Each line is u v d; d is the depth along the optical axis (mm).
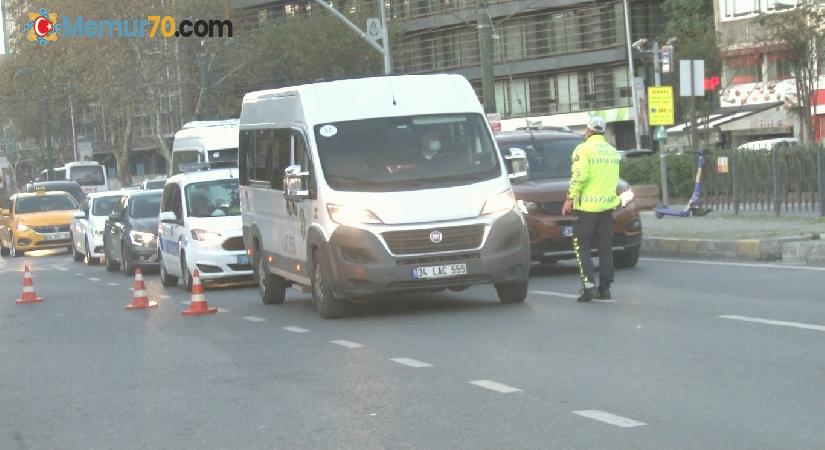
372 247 14594
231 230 21750
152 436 8773
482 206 14844
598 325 13039
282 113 16922
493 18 76250
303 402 9695
